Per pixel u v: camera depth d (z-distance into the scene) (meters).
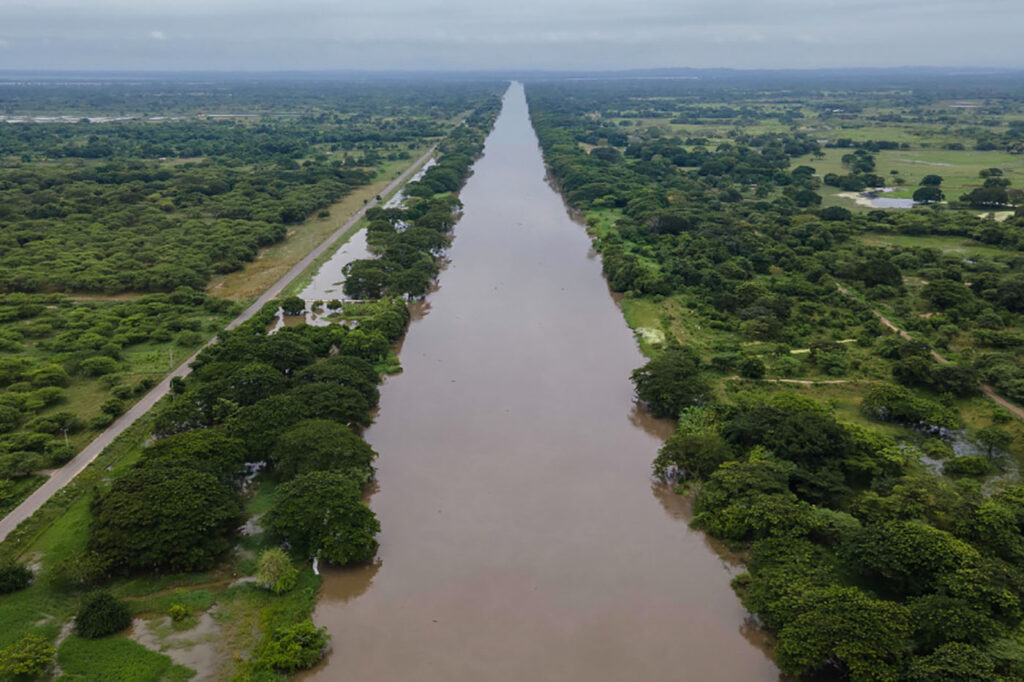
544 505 71.94
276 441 74.25
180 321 111.94
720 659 53.22
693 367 93.44
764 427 76.56
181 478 65.00
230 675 50.38
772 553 60.09
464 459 80.00
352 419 82.19
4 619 53.72
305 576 60.69
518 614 57.53
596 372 102.44
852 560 57.81
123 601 56.28
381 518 69.38
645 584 61.09
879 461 71.88
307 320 119.19
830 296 124.38
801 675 50.59
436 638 55.06
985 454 78.81
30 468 72.25
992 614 51.53
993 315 111.31
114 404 84.31
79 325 109.81
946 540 56.22
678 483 75.31
